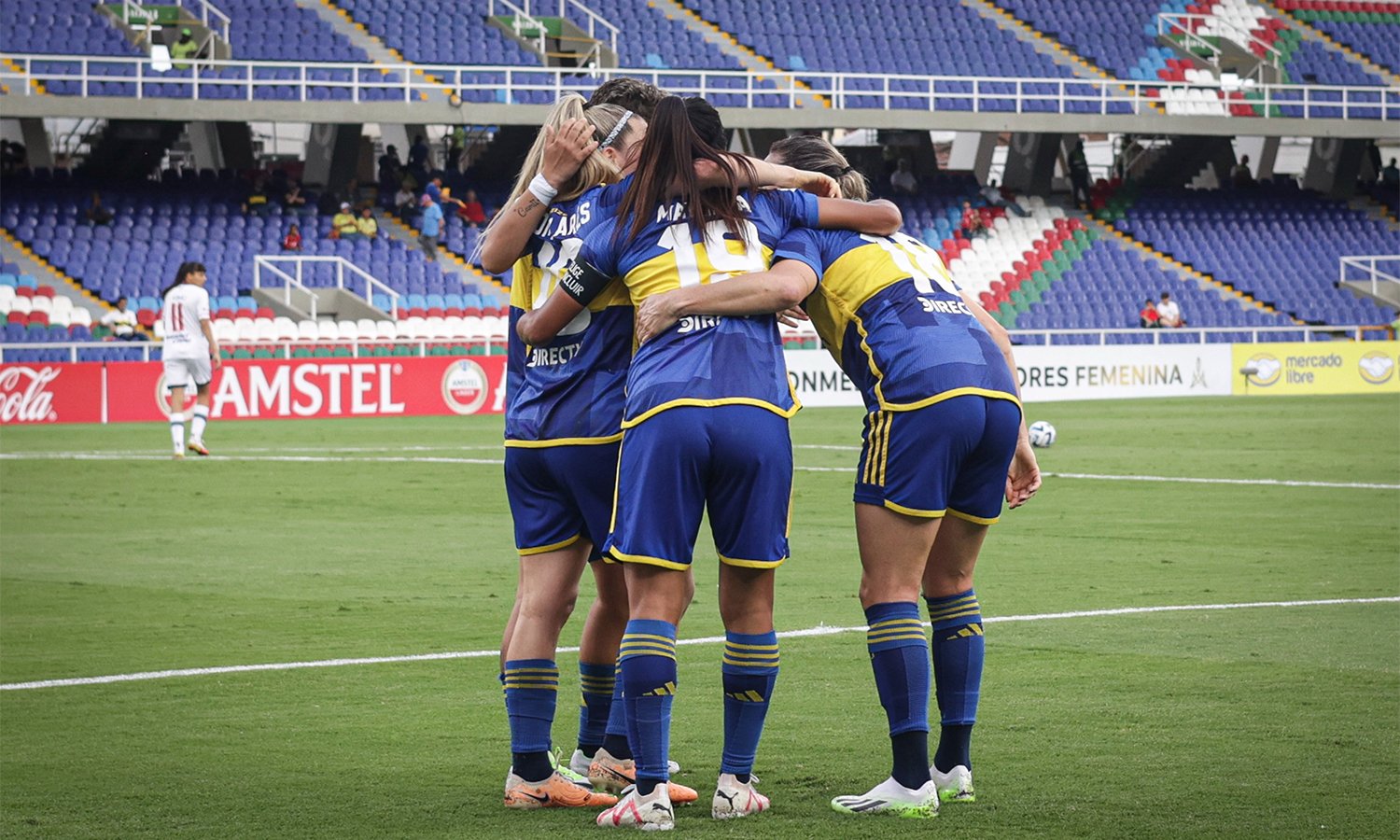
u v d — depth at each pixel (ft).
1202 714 43.91
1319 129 301.02
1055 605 63.98
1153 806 34.42
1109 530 89.71
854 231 36.96
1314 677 49.08
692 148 35.01
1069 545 83.35
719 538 35.01
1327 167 328.70
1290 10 340.59
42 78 234.99
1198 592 67.26
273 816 34.78
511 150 283.18
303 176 286.87
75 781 37.96
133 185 254.47
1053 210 303.27
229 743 42.11
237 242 246.88
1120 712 44.29
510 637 37.73
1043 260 292.40
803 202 36.45
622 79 38.34
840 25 305.12
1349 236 315.37
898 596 35.40
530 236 36.73
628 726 34.42
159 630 60.34
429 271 255.09
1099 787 36.24
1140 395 248.73
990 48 310.24
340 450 153.69
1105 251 298.15
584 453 36.35
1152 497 107.86
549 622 36.99
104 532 92.84
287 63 241.76
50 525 96.02
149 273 237.86
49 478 126.21
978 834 32.58
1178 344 256.73
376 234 257.34
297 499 110.83
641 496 34.19
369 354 231.91
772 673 34.99
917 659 34.88
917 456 35.19
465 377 219.61
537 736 36.17
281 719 45.14
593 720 39.83
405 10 278.87
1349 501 103.86
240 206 255.29
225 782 37.93
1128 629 58.13
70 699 47.83
